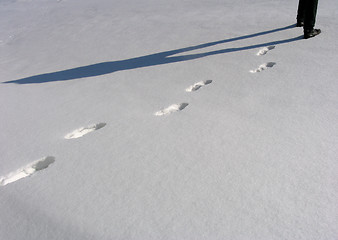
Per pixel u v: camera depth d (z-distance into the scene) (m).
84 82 3.24
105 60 3.95
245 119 2.17
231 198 1.47
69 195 1.59
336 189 1.47
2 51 5.20
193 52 3.78
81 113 2.54
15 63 4.36
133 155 1.89
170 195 1.52
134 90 2.88
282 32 4.06
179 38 4.48
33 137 2.23
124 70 3.46
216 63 3.32
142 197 1.53
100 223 1.38
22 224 1.42
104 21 6.31
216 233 1.29
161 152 1.89
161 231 1.32
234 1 6.44
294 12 4.94
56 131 2.29
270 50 3.48
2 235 1.37
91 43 4.90
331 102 2.26
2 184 1.76
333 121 2.03
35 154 2.01
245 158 1.75
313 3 3.42
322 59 3.05
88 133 2.21
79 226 1.38
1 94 3.15
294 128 2.00
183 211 1.42
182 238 1.27
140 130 2.17
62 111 2.61
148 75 3.22
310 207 1.38
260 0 6.16
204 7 6.30
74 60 4.14
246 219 1.34
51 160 1.98
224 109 2.34
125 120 2.34
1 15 8.37
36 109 2.71
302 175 1.58
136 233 1.32
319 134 1.91
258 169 1.65
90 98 2.81
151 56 3.85
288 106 2.28
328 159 1.68
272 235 1.25
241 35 4.20
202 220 1.36
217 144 1.91
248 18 5.01
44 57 4.50
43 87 3.24
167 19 5.74
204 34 4.50
